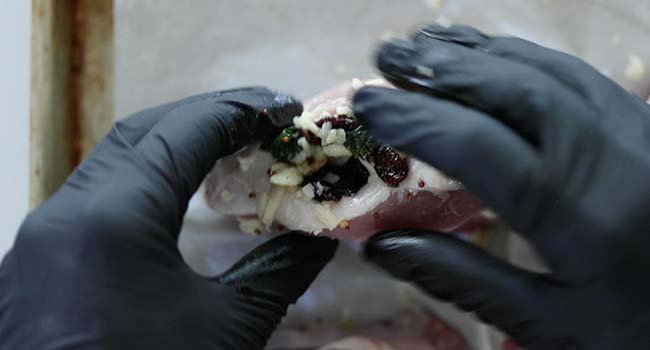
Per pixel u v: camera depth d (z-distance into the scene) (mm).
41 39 523
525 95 428
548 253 427
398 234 463
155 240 447
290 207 497
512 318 447
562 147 422
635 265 421
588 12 551
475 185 424
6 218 533
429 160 429
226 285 474
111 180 451
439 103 432
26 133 531
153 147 462
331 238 508
